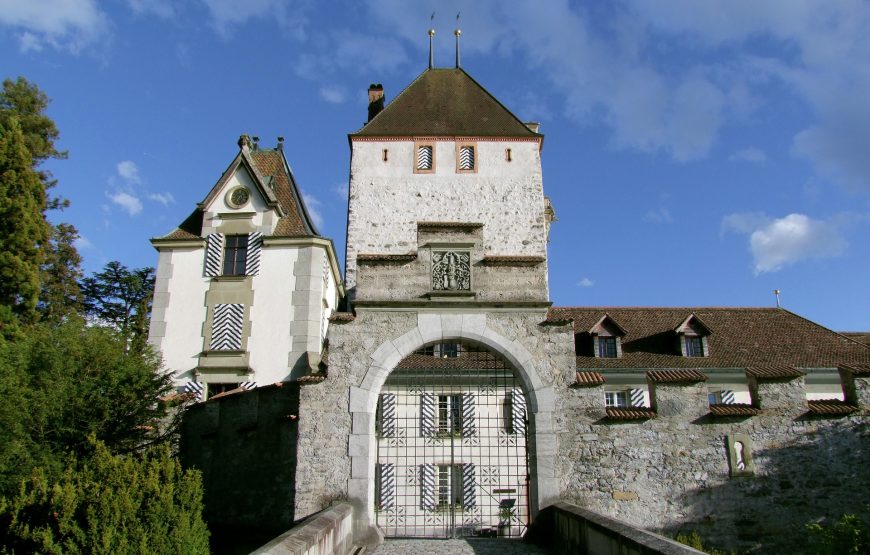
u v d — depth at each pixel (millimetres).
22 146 21422
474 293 13750
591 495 12633
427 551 11992
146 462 10609
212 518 15273
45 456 13320
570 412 13078
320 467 12891
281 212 23047
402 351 13477
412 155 25750
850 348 25016
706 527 12445
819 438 12875
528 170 25500
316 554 8852
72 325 16500
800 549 12352
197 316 21656
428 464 21359
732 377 24031
